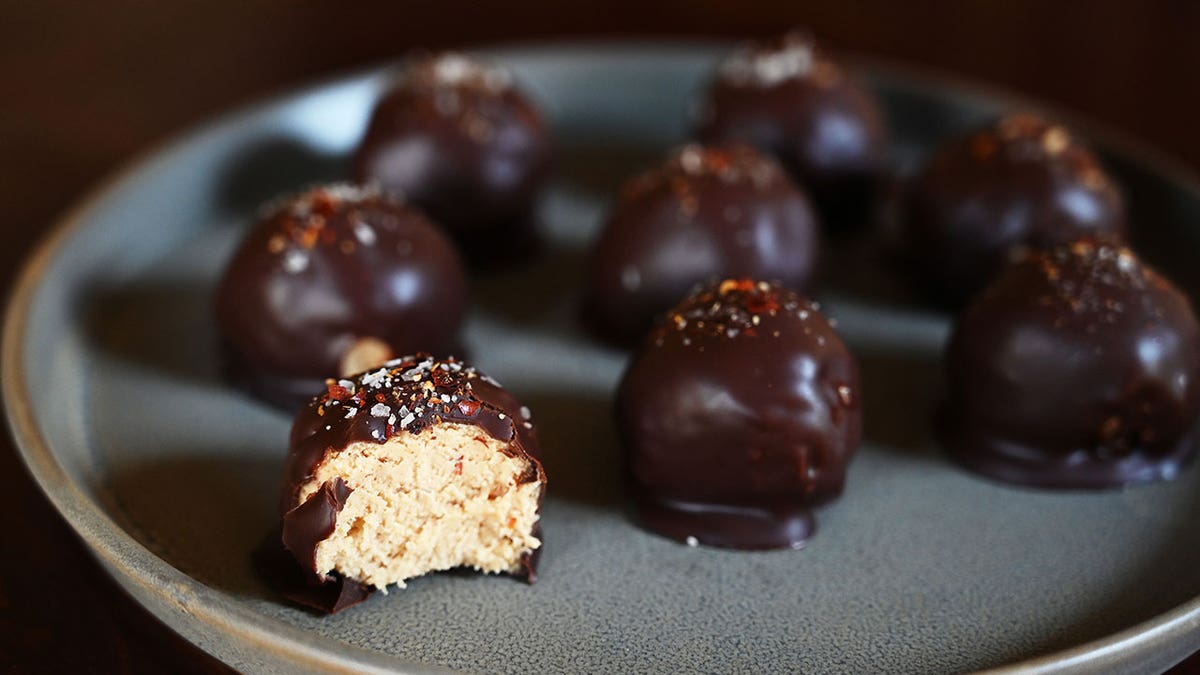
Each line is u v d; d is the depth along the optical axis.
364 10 0.43
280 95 0.36
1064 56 0.41
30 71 0.40
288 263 0.29
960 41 0.42
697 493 0.27
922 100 0.37
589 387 0.30
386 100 0.33
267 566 0.26
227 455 0.29
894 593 0.26
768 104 0.34
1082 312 0.28
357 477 0.25
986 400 0.28
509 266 0.33
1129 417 0.28
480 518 0.26
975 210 0.31
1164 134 0.38
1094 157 0.32
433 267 0.30
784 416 0.26
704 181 0.31
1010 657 0.25
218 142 0.34
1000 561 0.27
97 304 0.31
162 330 0.31
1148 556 0.27
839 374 0.27
